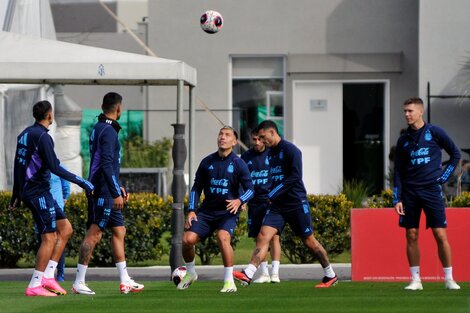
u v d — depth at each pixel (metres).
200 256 58.03
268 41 88.94
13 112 71.12
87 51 49.88
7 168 71.06
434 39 84.69
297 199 43.09
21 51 49.34
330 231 58.31
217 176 41.09
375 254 48.91
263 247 42.69
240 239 66.69
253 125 89.19
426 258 48.53
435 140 41.31
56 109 74.38
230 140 41.09
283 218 43.28
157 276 53.81
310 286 45.38
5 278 52.91
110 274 54.31
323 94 88.94
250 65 89.50
